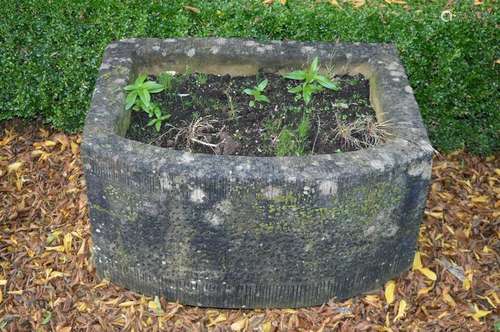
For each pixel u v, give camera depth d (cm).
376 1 372
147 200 276
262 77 343
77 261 330
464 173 396
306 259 289
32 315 308
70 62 380
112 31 369
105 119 290
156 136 305
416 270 325
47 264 330
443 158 404
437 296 318
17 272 327
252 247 285
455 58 371
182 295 305
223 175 264
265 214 274
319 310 307
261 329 301
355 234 286
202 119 313
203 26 369
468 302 317
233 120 315
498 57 372
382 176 272
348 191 271
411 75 377
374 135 300
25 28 375
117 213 286
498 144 404
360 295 313
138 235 289
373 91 328
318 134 307
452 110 388
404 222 296
